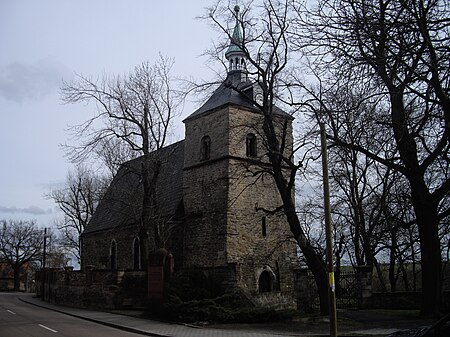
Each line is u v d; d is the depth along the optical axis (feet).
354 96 63.93
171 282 94.38
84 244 185.16
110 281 116.67
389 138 68.28
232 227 117.50
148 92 124.36
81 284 128.26
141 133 123.75
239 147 123.24
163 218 131.13
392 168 76.43
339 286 112.27
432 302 76.07
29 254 282.36
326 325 75.31
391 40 52.60
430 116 59.31
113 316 96.73
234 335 66.33
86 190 219.20
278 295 101.14
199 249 123.44
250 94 127.13
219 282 95.71
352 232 132.05
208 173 125.80
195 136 132.98
